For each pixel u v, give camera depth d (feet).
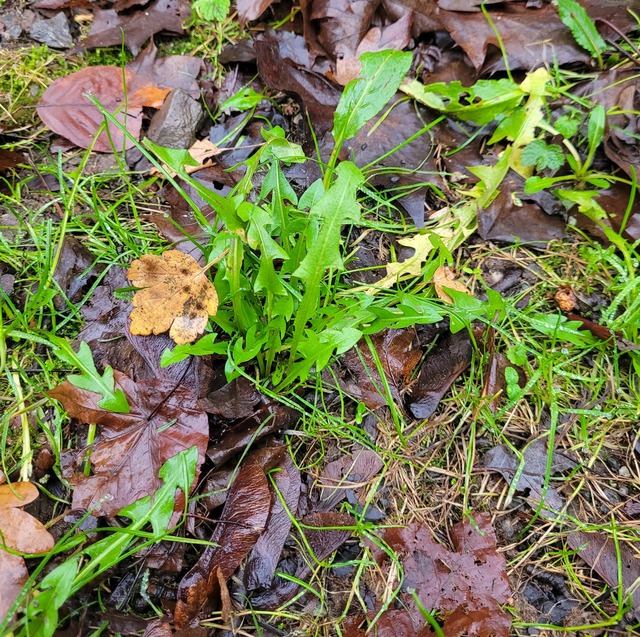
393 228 1.60
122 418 1.28
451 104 1.67
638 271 1.54
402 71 1.31
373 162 1.59
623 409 1.42
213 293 1.26
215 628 1.19
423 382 1.43
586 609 1.26
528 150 1.61
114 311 1.42
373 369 1.41
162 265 1.26
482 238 1.60
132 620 1.18
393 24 1.77
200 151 1.67
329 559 1.27
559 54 1.71
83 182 1.57
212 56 1.84
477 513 1.32
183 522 1.24
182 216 1.56
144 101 1.70
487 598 1.24
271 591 1.23
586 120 1.67
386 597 1.24
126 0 1.83
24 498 1.22
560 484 1.37
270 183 1.34
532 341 1.48
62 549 1.13
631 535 1.32
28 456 1.29
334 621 1.22
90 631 1.16
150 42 1.80
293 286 1.33
